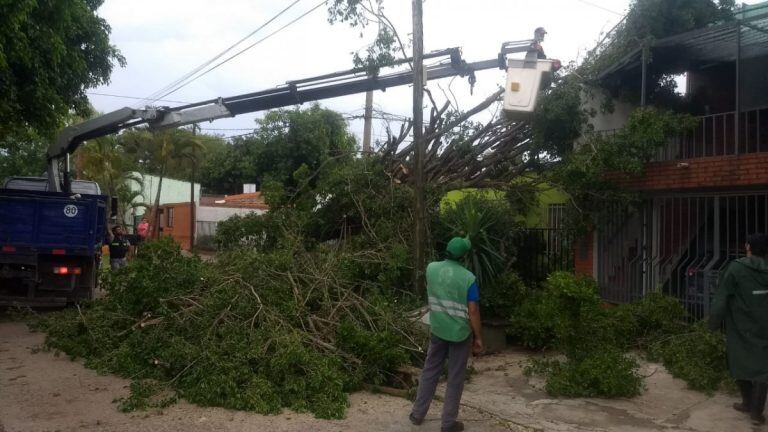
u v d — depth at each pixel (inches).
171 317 313.0
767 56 386.9
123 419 239.1
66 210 492.1
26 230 484.4
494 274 392.2
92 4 559.8
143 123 543.8
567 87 424.5
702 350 294.8
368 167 455.5
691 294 373.1
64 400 262.2
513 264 457.1
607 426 238.4
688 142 406.3
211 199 1582.2
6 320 466.6
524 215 466.6
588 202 422.0
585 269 438.9
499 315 383.6
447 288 230.7
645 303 361.7
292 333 291.0
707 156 388.5
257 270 341.4
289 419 241.9
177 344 287.1
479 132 480.7
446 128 475.2
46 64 472.7
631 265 408.8
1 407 252.4
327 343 298.8
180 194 1663.4
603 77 427.2
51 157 581.6
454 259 235.6
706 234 373.7
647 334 355.3
